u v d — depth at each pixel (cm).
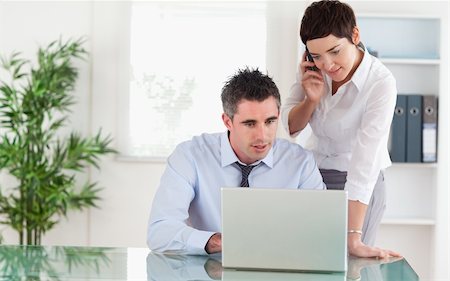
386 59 527
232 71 578
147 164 575
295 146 311
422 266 557
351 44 300
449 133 529
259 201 236
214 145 307
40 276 230
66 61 558
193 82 581
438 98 531
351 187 306
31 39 575
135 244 579
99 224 579
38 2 575
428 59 532
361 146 313
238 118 273
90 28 576
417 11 554
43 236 580
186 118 582
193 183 302
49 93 551
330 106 333
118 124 577
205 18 577
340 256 233
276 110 273
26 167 542
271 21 566
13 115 542
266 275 231
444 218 535
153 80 581
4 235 583
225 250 239
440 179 532
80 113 577
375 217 345
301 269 235
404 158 530
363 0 555
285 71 564
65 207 554
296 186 303
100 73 576
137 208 577
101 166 577
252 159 299
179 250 269
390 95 316
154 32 579
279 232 235
